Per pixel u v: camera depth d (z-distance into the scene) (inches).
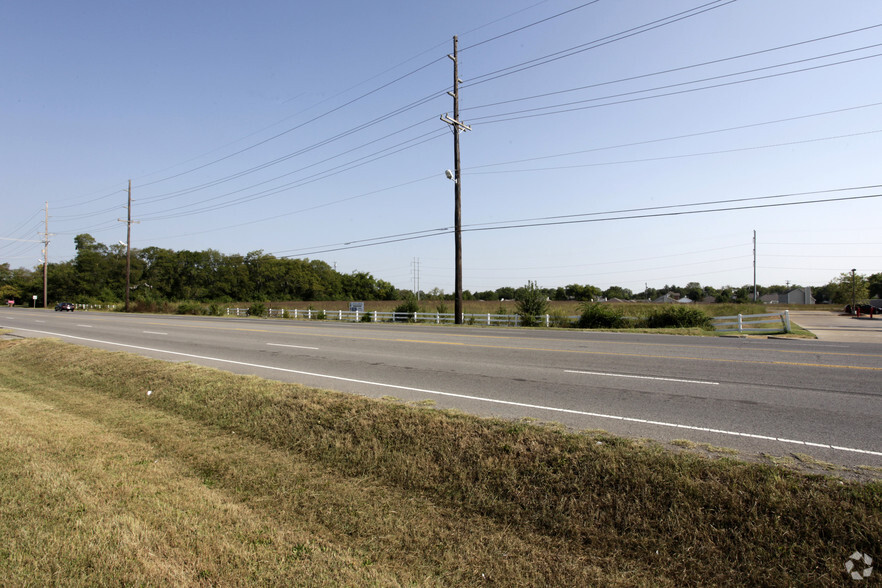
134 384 359.3
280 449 219.0
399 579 124.3
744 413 242.1
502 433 196.4
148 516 155.2
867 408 249.9
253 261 4175.7
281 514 157.9
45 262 2972.4
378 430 217.0
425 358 458.9
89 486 177.6
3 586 120.6
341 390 312.5
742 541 129.7
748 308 1758.1
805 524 130.6
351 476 187.8
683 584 121.1
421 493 171.3
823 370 361.7
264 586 121.0
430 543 140.9
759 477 149.3
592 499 153.0
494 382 331.9
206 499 167.9
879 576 115.0
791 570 120.6
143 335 770.2
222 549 136.9
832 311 2390.5
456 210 1048.8
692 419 231.5
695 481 149.7
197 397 304.3
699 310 971.3
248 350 548.1
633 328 900.0
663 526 139.5
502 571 127.6
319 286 4402.1
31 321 1243.2
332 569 128.0
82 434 242.7
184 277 4020.7
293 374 381.1
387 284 5002.5
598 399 275.9
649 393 289.7
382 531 147.2
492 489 166.7
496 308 1646.2
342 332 792.9
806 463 169.5
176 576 124.6
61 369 450.3
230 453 213.9
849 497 136.4
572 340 615.2
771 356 439.8
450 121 1026.7
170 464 202.2
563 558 132.8
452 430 205.0
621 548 135.2
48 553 134.6
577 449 176.4
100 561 130.8
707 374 348.8
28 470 192.5
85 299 3139.8
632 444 179.6
